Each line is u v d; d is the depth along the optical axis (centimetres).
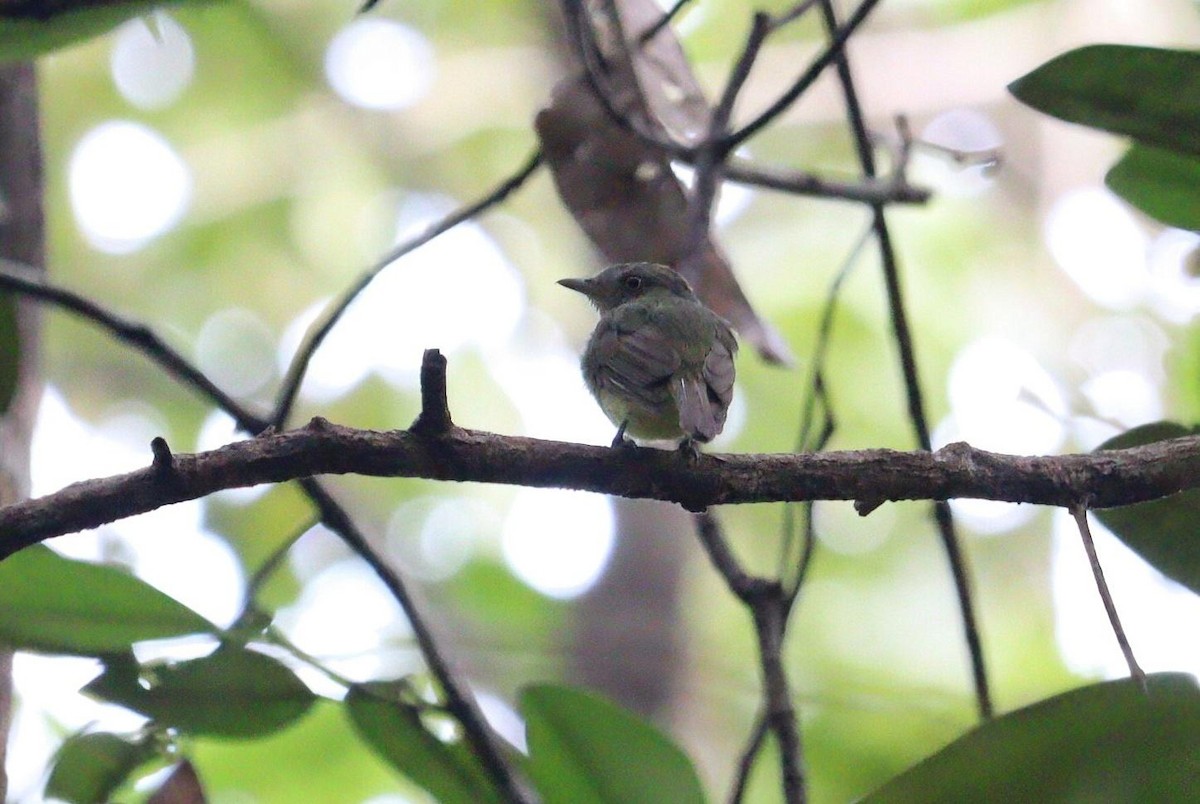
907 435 1630
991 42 1891
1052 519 1595
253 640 485
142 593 470
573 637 1344
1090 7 1881
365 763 1099
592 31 670
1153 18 1853
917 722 1025
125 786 528
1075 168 1811
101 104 1861
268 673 489
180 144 1884
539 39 1916
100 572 463
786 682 550
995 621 1563
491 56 1931
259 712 495
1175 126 468
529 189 1866
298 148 1897
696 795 498
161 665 483
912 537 1611
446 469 468
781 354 693
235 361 1808
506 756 529
